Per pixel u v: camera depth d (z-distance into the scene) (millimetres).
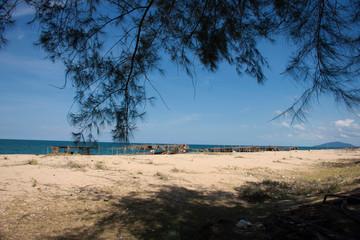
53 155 19203
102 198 6688
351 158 24969
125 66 3619
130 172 11188
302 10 3051
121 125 3338
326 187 7785
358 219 2703
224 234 3447
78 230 4516
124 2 3180
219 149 43500
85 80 3242
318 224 2912
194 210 6125
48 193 6680
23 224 4562
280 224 3418
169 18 3553
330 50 3037
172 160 18203
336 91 3098
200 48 3639
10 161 13711
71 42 3129
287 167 16766
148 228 4742
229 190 8750
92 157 18203
